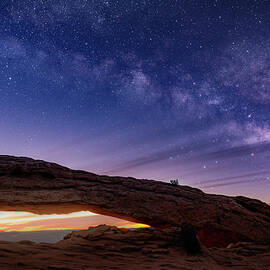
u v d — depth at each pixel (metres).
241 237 15.61
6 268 6.38
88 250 10.29
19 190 12.51
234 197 17.92
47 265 7.25
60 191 13.34
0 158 13.51
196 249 11.87
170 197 15.57
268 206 17.73
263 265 11.24
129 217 14.87
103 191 14.45
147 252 11.06
